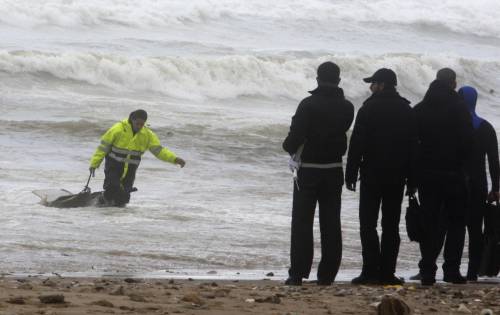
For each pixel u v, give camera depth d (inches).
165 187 1871.3
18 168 1991.9
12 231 1357.0
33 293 750.5
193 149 2381.9
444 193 1072.2
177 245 1326.3
